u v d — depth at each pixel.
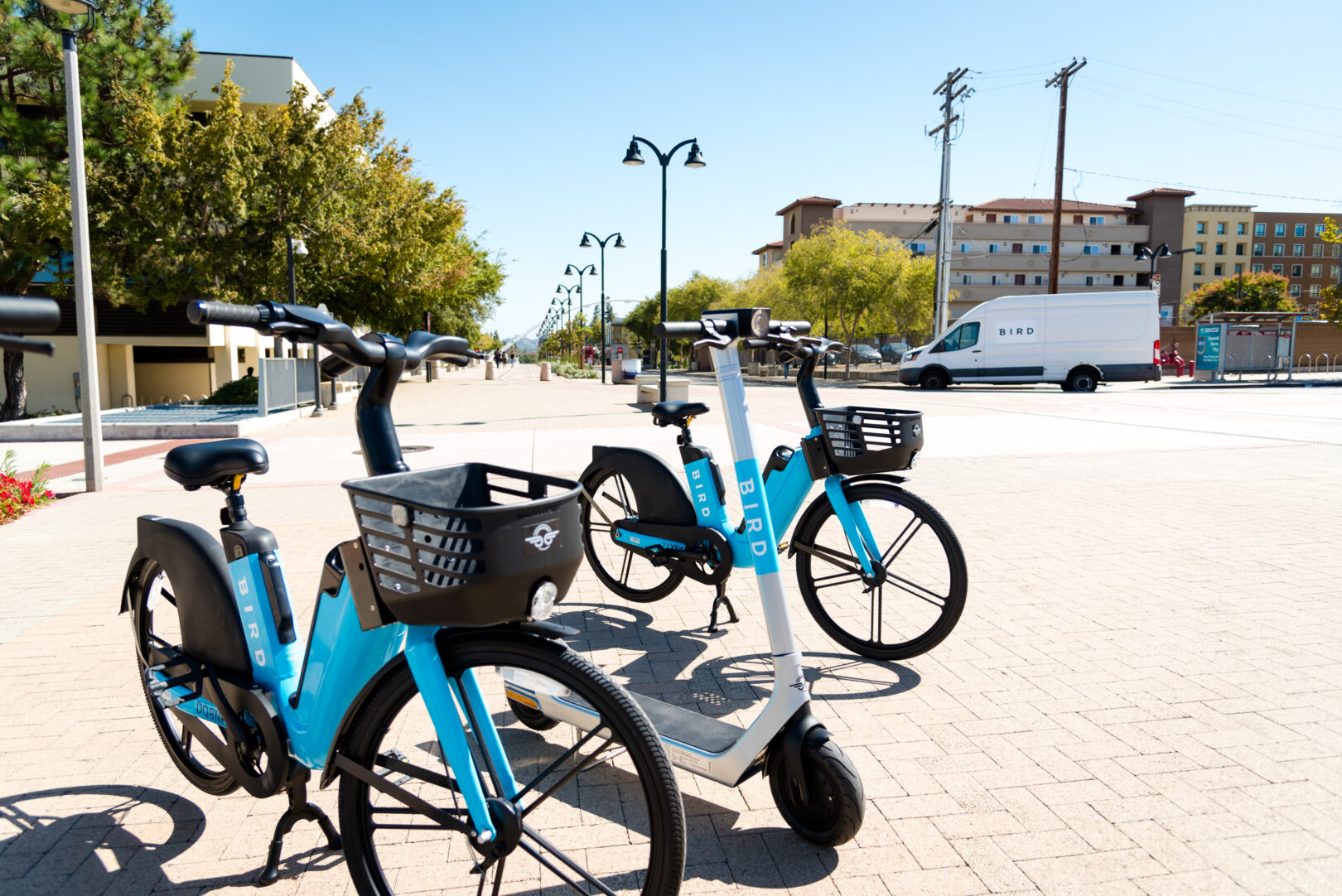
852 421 3.48
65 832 2.50
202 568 2.26
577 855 2.35
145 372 25.22
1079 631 4.10
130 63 18.25
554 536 1.64
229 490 2.31
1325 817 2.51
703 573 4.02
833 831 2.30
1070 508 6.96
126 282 19.47
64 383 23.20
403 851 2.39
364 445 1.98
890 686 3.49
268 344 28.19
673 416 3.93
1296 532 6.01
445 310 36.00
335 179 20.33
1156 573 5.06
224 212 18.77
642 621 4.41
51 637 4.20
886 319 39.81
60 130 17.64
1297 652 3.80
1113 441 11.21
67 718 3.27
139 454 11.83
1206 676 3.54
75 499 8.07
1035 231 72.56
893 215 74.56
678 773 2.87
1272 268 95.44
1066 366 23.77
